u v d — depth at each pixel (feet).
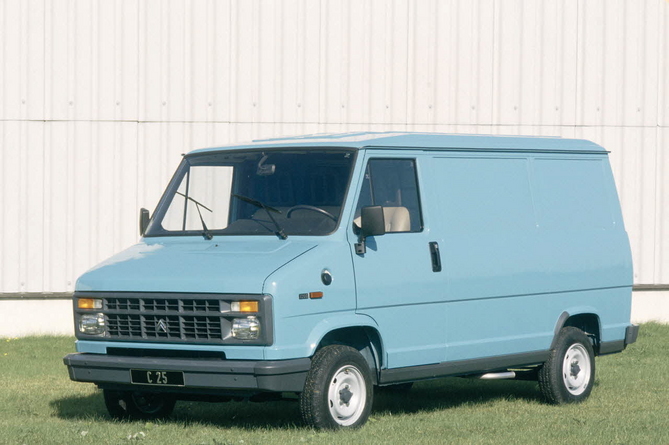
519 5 71.20
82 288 35.83
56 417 38.70
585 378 42.80
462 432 34.65
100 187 68.44
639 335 65.41
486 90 70.95
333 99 69.46
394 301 35.73
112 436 33.60
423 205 37.32
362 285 34.73
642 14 72.59
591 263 43.21
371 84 69.72
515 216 40.55
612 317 44.32
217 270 33.55
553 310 41.60
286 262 33.27
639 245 73.00
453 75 70.59
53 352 58.80
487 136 41.06
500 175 40.42
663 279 73.20
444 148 38.52
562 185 42.86
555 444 32.53
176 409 40.88
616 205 45.19
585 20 72.02
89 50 68.13
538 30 71.46
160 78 68.49
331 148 36.29
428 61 70.28
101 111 68.33
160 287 33.96
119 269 35.60
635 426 35.83
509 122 71.26
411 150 37.52
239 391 32.96
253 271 32.96
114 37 68.23
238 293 32.63
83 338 35.76
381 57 69.77
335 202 35.27
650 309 73.15
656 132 73.00
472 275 38.37
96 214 68.44
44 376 50.01
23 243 67.92
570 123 72.08
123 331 34.86
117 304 34.94
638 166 72.95
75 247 68.33
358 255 34.86
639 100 72.79
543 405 41.68
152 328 34.22
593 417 38.17
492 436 33.96
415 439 32.94
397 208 36.47
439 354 37.24
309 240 34.86
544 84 71.67
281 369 32.22
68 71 68.08
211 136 68.85
